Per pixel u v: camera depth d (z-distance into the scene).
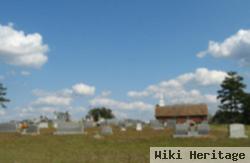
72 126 48.44
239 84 101.69
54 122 75.75
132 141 37.56
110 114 117.88
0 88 90.19
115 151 27.97
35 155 25.30
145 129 64.31
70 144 34.94
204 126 44.59
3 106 90.62
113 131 56.19
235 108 101.81
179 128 43.38
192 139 39.50
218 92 103.75
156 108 108.12
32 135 45.78
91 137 42.19
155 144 34.00
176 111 104.44
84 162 21.92
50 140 38.97
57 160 22.67
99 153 26.53
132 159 22.81
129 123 78.44
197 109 102.62
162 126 67.56
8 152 27.42
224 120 101.88
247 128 65.56
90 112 115.81
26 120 77.56
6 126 52.59
